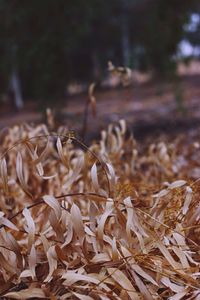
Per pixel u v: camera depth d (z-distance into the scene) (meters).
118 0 7.31
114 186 1.33
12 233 1.35
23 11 4.10
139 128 5.35
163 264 1.14
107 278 1.07
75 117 4.33
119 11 7.56
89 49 8.59
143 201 1.46
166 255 1.13
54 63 4.24
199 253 1.21
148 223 1.24
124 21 7.77
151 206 1.39
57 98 4.28
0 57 4.46
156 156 2.38
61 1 4.06
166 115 5.98
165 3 4.54
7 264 1.12
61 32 4.16
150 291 1.09
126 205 1.21
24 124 2.62
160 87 5.61
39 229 1.37
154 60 5.00
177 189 1.38
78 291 1.08
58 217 1.15
